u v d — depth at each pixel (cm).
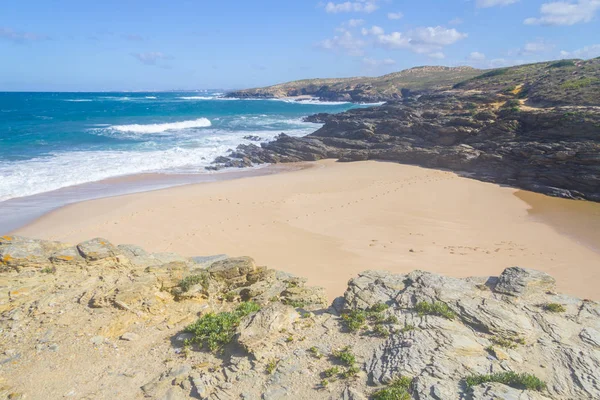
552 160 3309
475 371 818
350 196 3125
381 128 5253
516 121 3969
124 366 914
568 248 2158
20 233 2314
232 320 1062
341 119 6150
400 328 978
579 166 3172
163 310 1149
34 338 973
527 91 5078
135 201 2939
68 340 975
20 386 832
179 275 1275
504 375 791
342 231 2406
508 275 1191
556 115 3628
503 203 2966
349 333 998
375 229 2444
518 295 1097
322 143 5178
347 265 1933
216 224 2500
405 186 3403
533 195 3173
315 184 3512
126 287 1141
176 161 4459
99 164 4091
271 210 2781
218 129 6962
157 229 2411
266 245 2186
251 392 805
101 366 907
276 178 3784
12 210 2728
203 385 830
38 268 1194
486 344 910
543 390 771
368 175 3850
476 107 4975
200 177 3894
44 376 863
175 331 1070
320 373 852
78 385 845
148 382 857
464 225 2525
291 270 1870
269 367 866
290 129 7100
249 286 1308
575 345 905
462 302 1060
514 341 922
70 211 2714
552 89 4638
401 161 4416
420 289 1146
